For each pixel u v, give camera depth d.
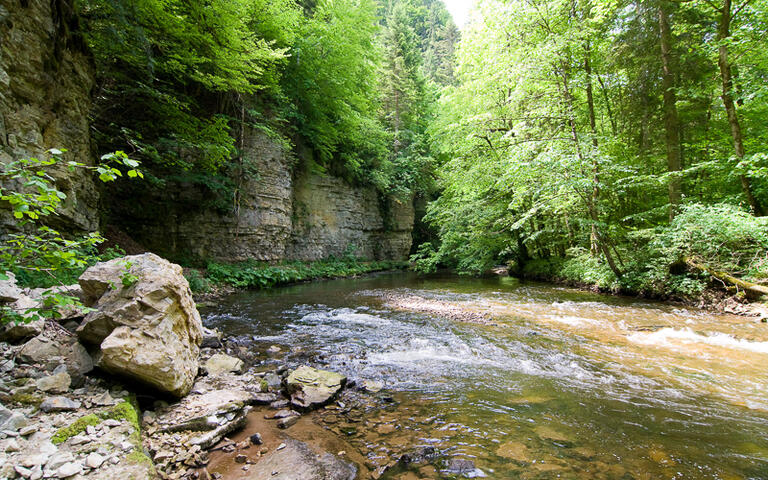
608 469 2.79
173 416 3.25
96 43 8.74
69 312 4.39
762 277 8.98
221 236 14.80
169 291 3.83
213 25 11.06
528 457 2.95
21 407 2.72
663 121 11.99
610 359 5.73
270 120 16.05
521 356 5.89
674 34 11.59
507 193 17.42
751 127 11.95
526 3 12.48
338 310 9.90
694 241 10.34
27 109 5.97
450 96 19.83
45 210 2.65
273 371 4.96
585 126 14.34
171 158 12.18
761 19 9.01
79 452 2.32
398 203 28.23
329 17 19.77
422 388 4.53
